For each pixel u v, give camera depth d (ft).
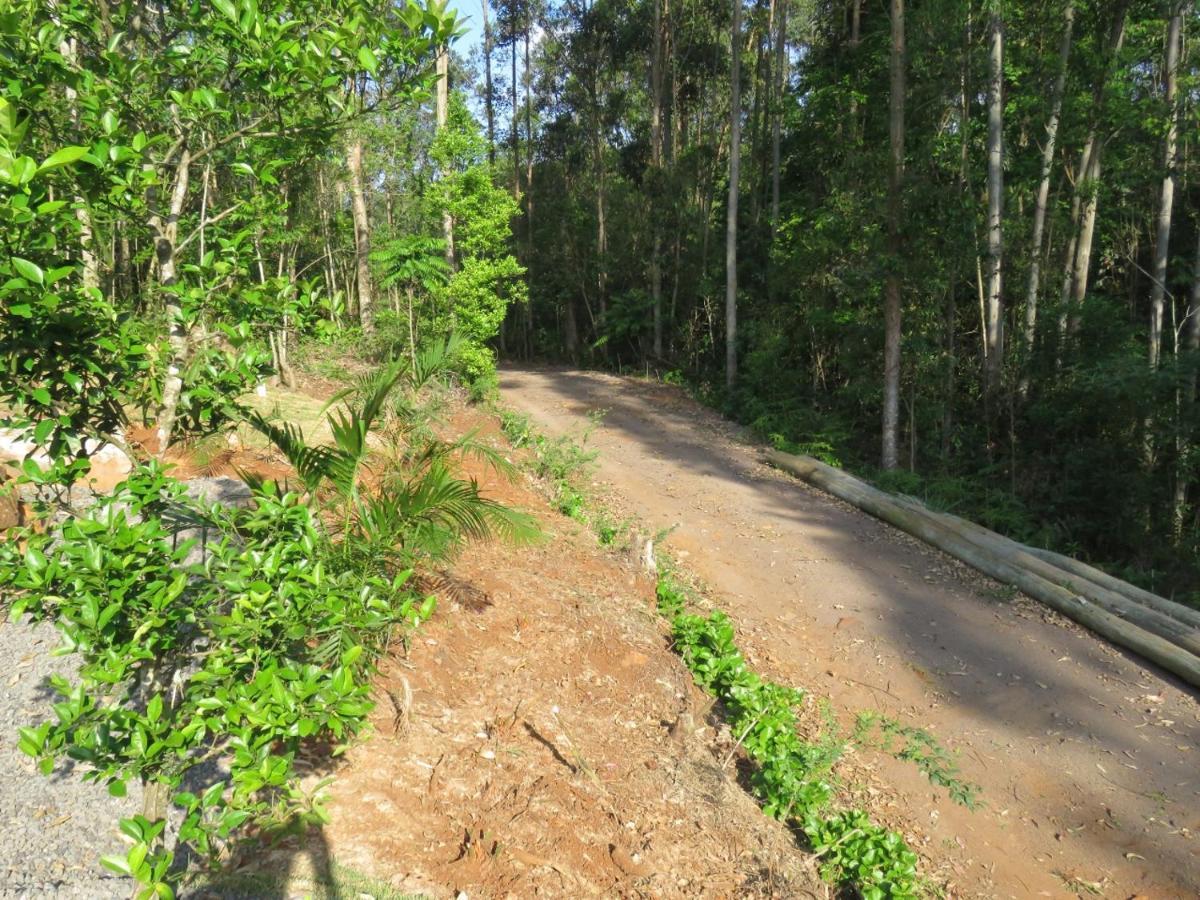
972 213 46.06
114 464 22.48
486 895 12.27
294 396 41.78
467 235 55.26
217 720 7.91
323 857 11.89
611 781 16.42
